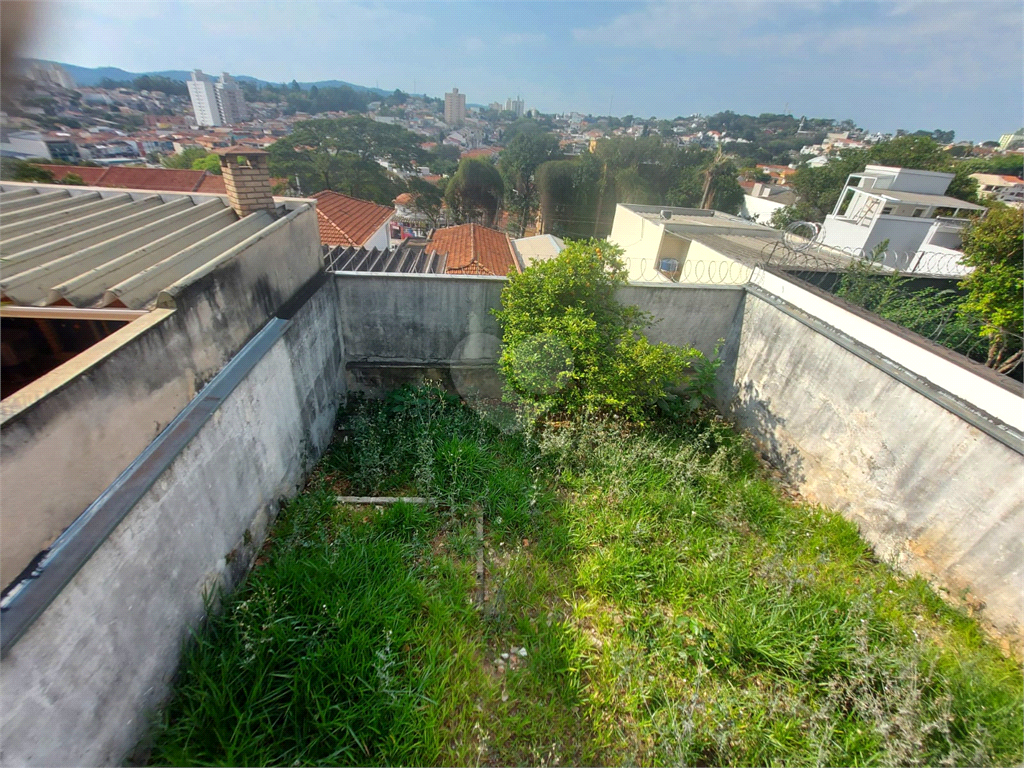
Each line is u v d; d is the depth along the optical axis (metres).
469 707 2.75
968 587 3.56
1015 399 3.28
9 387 3.03
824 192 26.64
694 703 2.79
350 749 2.46
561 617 3.31
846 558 4.11
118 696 2.25
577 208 28.69
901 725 2.65
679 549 3.86
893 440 4.07
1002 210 5.89
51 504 2.01
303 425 4.40
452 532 3.93
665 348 4.86
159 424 2.65
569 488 4.50
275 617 2.96
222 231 3.64
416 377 5.80
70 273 2.82
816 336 4.84
